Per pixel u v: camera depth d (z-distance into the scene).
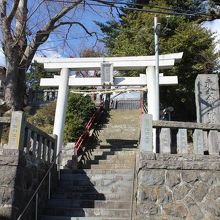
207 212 7.75
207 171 8.06
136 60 13.05
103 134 17.59
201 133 8.45
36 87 26.27
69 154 12.62
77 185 10.30
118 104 23.67
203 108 11.98
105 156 12.72
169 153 8.18
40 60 13.32
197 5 19.41
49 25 11.13
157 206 7.68
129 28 20.36
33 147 8.70
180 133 8.42
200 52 17.53
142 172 7.92
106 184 10.17
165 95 18.58
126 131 17.98
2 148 7.73
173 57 12.98
